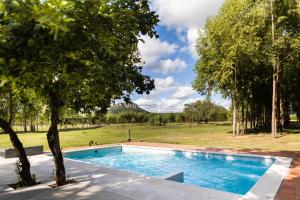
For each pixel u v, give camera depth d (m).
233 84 27.09
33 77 3.75
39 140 28.86
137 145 19.98
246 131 31.64
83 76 4.09
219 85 28.31
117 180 8.60
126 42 5.77
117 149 20.23
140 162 16.64
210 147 17.80
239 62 25.09
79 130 48.97
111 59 4.64
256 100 34.88
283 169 9.88
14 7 2.60
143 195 6.95
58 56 3.38
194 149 16.78
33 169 10.91
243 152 14.90
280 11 22.70
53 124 8.20
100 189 7.62
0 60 2.97
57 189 7.79
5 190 7.86
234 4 23.78
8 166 11.75
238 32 23.22
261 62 26.30
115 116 68.56
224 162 14.53
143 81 6.81
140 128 49.62
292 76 30.64
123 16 4.92
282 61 23.47
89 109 9.08
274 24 22.89
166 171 14.09
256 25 22.22
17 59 3.07
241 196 6.73
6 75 3.21
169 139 25.02
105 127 56.56
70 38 3.24
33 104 10.35
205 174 13.01
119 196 6.92
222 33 24.56
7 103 9.84
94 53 3.81
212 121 75.62
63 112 9.77
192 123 70.19
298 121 49.03
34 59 3.19
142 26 5.67
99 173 9.73
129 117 69.75
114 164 16.31
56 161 8.31
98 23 3.85
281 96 31.00
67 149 18.31
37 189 7.87
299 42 21.52
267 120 39.50
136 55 7.21
